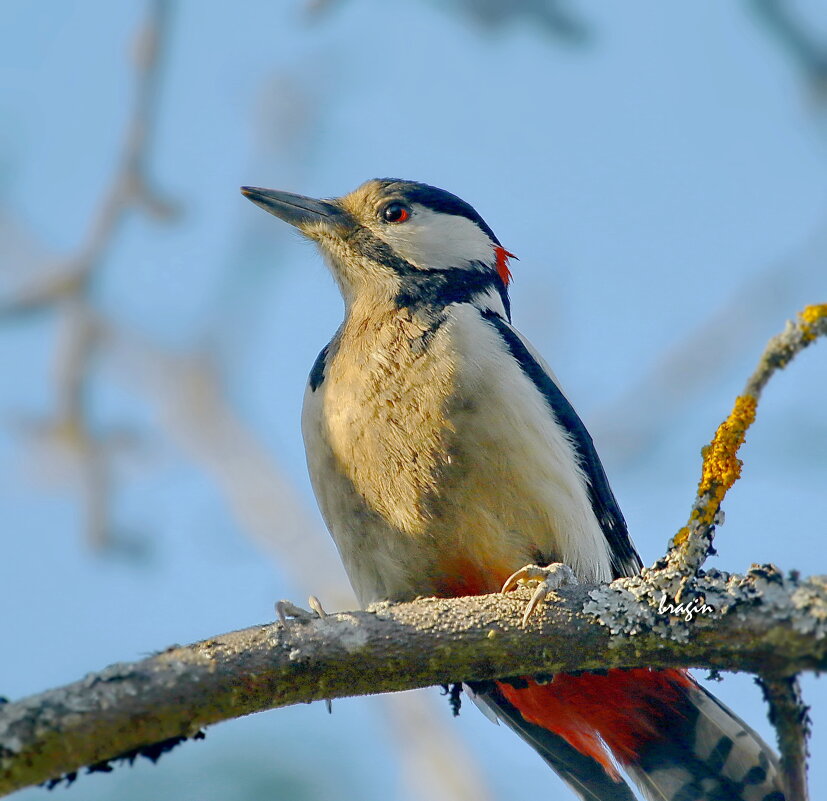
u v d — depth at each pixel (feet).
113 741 25.30
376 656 27.89
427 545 35.35
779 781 34.65
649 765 36.04
